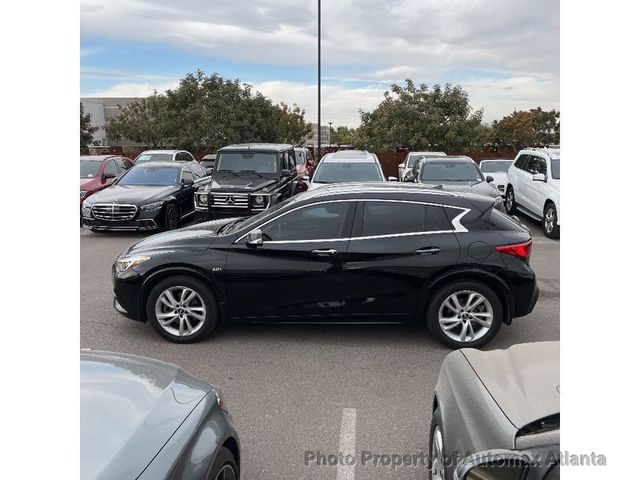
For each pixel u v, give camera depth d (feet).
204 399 9.79
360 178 39.78
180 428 8.70
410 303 18.30
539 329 20.49
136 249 19.56
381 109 94.58
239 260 18.45
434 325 18.35
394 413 14.14
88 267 31.07
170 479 7.74
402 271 18.04
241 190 38.37
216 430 9.28
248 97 97.04
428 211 18.51
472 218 18.48
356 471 11.75
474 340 18.37
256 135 96.94
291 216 18.58
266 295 18.53
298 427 13.48
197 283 18.67
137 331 20.33
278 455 12.31
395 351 18.29
